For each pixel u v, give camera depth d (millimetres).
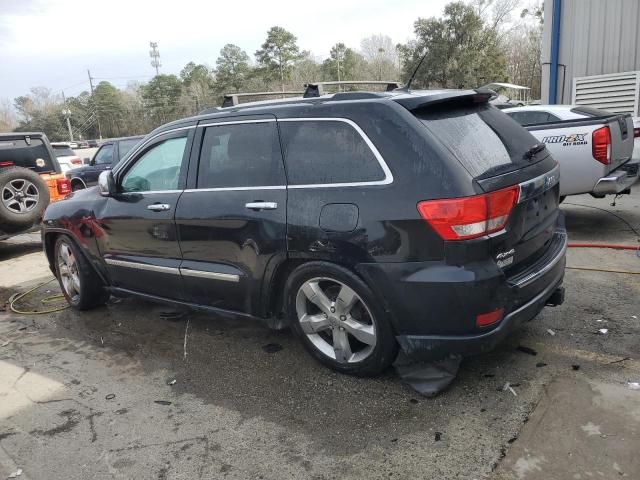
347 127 3186
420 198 2854
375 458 2697
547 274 3232
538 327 3998
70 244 5027
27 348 4445
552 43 12570
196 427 3090
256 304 3656
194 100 73125
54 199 8930
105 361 4078
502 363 3506
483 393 3180
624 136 7070
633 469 2467
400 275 2934
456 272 2807
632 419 2814
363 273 3059
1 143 8289
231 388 3502
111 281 4789
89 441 3027
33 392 3654
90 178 12414
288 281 3492
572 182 6738
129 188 4465
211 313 4031
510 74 47469
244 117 3678
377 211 2971
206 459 2799
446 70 41281
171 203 3996
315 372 3605
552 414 2920
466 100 3400
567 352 3594
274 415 3146
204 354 4043
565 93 12711
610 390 3094
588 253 5789
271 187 3443
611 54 11891
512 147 3361
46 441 3055
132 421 3205
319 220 3174
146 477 2691
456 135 3086
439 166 2857
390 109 3076
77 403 3467
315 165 3281
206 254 3842
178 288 4141
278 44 64438
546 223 3426
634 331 3838
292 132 3418
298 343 4086
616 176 6566
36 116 86562
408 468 2607
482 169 2949
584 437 2711
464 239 2785
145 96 80188
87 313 5195
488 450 2684
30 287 6414
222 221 3648
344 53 64625
